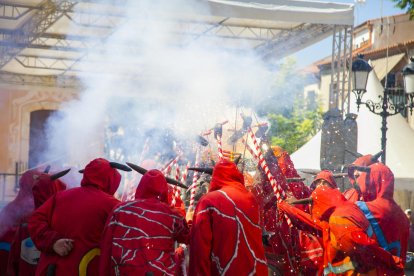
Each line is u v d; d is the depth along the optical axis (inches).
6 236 235.6
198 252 182.2
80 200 196.5
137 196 191.6
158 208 187.5
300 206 255.3
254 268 183.5
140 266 179.5
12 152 825.5
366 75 453.7
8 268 225.6
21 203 237.0
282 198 236.8
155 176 191.5
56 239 191.8
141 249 181.5
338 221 208.7
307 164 502.0
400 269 208.1
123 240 182.7
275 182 231.3
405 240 223.6
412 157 490.0
